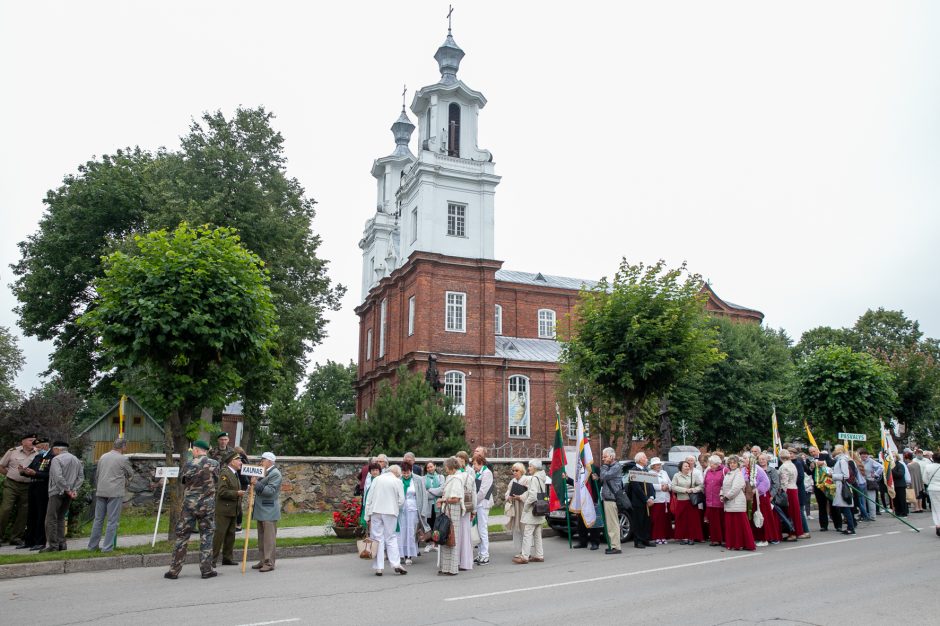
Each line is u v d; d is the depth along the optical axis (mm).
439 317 42312
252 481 12109
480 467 13516
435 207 43688
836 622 7809
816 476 18109
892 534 16656
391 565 12055
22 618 8102
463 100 46344
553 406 44438
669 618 8031
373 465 13617
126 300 13305
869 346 58844
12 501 14016
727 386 36969
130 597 9414
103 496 12797
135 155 35562
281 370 29188
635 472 15070
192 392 13703
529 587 10242
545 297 53125
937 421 37562
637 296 19641
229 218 27219
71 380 33375
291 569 12188
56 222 33219
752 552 13852
